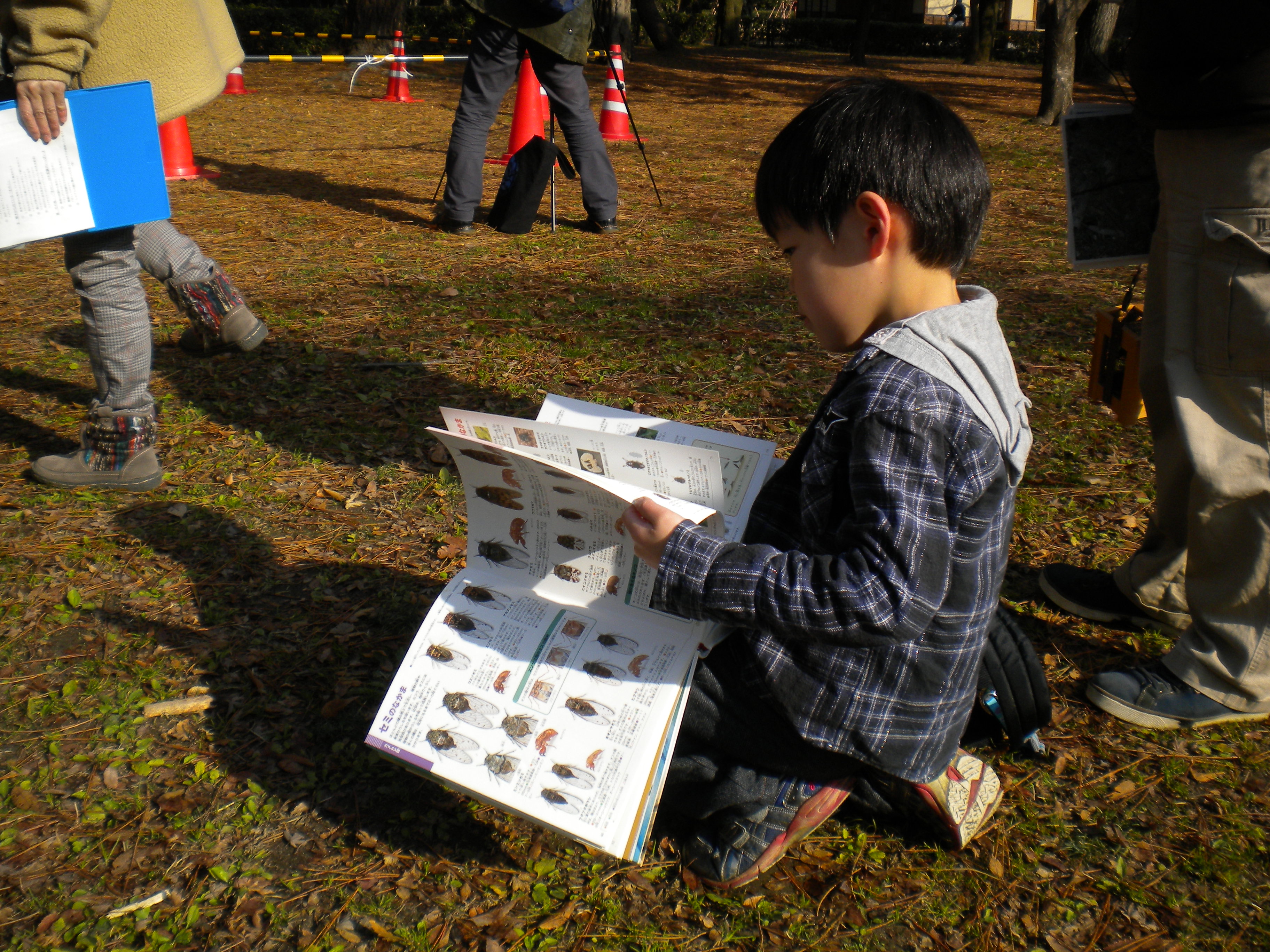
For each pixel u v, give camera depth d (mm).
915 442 1388
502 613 1751
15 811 1900
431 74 17531
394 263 5559
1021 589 2672
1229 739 2164
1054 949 1682
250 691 2240
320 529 2908
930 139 1401
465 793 1702
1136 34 2020
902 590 1380
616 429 1862
